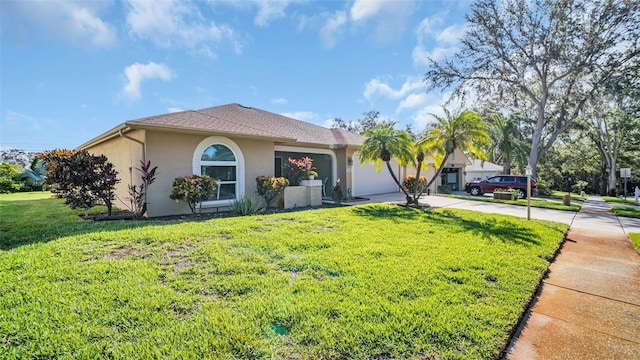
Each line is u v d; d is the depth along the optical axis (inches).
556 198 828.6
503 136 1099.9
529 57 809.5
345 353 98.7
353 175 677.9
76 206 338.0
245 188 445.1
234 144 431.5
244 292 140.8
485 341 107.5
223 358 94.7
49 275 151.5
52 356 94.0
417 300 135.0
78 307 121.3
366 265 179.0
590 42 719.1
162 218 350.0
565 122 945.5
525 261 197.2
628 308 143.9
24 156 1740.9
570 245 265.3
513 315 126.3
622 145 1205.1
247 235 245.6
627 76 716.0
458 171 1043.3
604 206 626.5
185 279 153.6
